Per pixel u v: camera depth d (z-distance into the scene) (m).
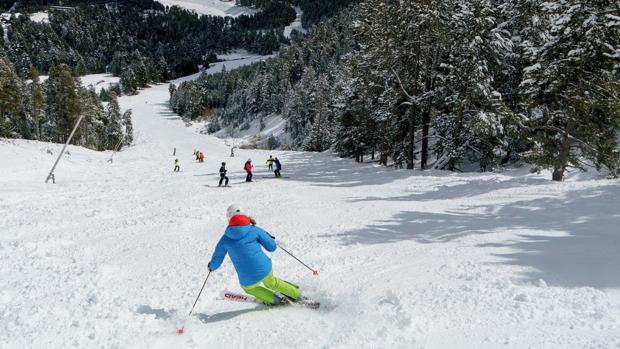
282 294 4.86
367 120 35.47
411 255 6.76
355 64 30.27
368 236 8.61
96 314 4.64
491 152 24.62
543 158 18.42
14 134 51.12
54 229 11.07
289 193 17.69
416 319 4.02
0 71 52.50
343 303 4.71
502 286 4.88
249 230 4.72
